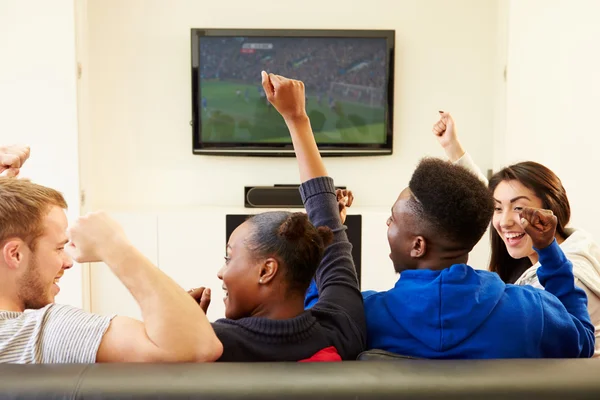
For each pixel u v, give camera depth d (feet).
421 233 4.59
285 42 15.92
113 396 3.36
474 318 4.41
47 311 4.01
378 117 16.15
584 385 3.48
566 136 13.75
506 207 7.07
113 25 15.93
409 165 16.51
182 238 14.99
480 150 16.52
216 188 16.40
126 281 3.92
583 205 13.76
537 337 4.53
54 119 13.88
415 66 16.33
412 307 4.50
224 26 16.06
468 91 16.39
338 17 16.14
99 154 16.15
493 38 16.33
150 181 16.28
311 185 5.26
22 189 4.22
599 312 5.95
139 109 16.12
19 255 4.14
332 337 4.30
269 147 16.14
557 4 13.62
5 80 13.79
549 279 4.92
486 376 3.51
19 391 3.35
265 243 4.20
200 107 15.97
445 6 16.21
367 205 16.56
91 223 3.98
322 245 4.35
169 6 15.96
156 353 3.82
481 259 15.64
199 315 3.93
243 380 3.44
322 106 16.12
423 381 3.47
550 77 13.75
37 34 13.76
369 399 3.40
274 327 4.12
